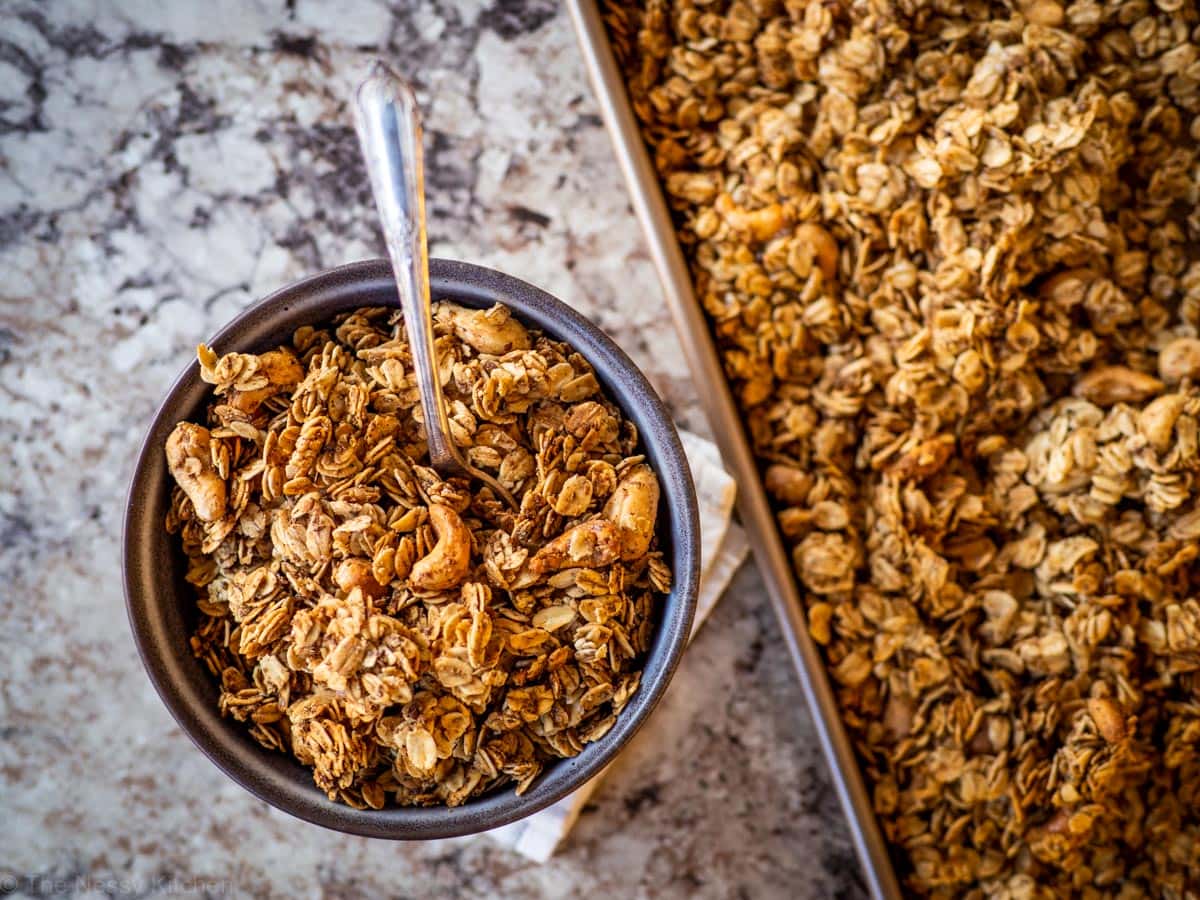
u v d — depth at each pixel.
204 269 0.47
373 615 0.31
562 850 0.47
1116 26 0.42
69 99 0.47
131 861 0.47
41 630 0.47
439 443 0.31
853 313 0.43
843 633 0.43
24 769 0.47
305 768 0.33
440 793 0.33
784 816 0.48
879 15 0.42
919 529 0.42
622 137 0.42
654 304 0.48
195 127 0.47
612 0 0.44
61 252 0.47
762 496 0.42
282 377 0.33
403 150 0.28
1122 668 0.42
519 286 0.33
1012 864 0.43
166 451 0.32
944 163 0.41
